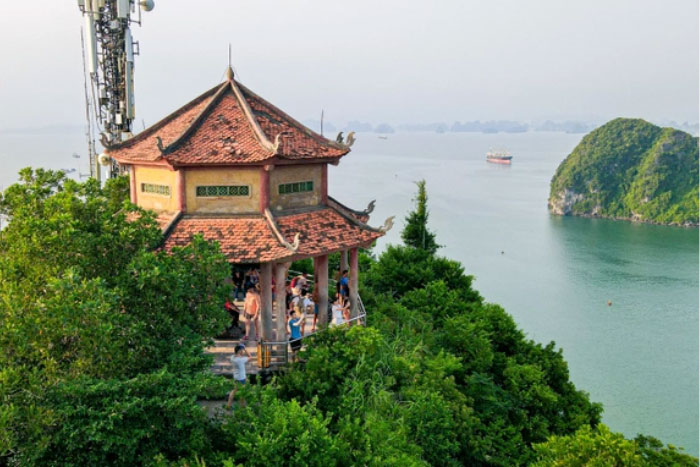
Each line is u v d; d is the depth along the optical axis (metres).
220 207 23.47
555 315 98.69
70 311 13.83
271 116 26.38
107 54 43.06
